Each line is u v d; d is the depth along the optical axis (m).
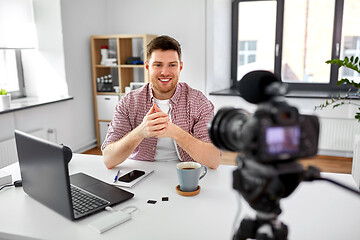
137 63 3.95
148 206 1.12
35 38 3.60
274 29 4.04
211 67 3.94
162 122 1.37
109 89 4.12
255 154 0.56
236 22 4.23
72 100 3.79
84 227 0.99
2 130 2.89
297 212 1.05
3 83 3.43
